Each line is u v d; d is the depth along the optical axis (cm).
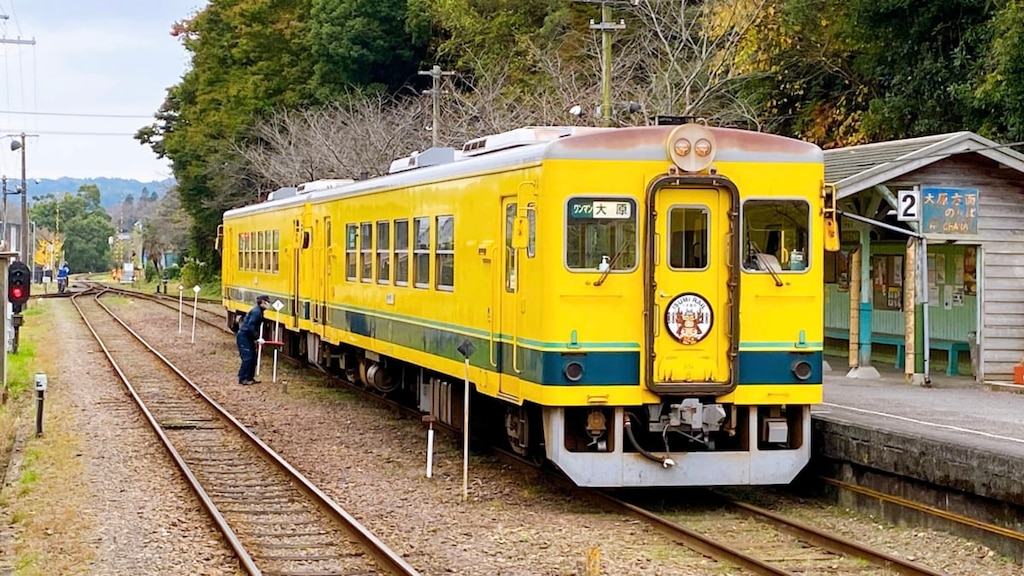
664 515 1011
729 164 995
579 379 971
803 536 910
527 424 1085
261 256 2389
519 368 1030
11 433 1368
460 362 1189
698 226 995
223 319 3766
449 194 1222
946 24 2033
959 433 995
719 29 2636
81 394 1825
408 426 1516
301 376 2142
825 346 1900
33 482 1120
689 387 983
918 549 870
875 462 986
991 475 851
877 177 1445
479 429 1280
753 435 1016
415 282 1346
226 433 1462
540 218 980
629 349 983
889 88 2277
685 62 2703
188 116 4956
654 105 2586
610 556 840
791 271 1009
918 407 1210
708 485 1010
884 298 1733
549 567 809
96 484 1114
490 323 1102
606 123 2214
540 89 2988
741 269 999
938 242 1477
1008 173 1502
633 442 996
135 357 2480
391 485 1127
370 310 1546
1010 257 1496
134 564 820
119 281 8788
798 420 1035
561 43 3250
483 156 1145
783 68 2569
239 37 4684
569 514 1000
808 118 2545
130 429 1474
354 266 1644
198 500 1035
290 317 2078
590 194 974
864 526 959
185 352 2602
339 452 1321
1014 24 1747
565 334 973
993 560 828
